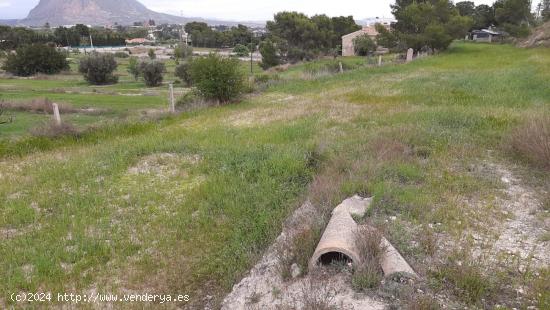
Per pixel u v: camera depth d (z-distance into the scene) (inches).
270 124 467.8
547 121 315.6
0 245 220.1
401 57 1378.0
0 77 2062.0
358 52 2240.4
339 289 151.5
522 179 258.4
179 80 1899.6
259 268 181.8
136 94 1263.5
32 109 796.0
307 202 233.1
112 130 505.4
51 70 2288.4
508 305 142.9
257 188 275.7
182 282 187.8
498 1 2140.7
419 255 171.9
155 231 230.8
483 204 224.1
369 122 430.3
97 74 1806.1
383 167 274.5
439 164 284.8
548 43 1221.7
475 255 173.8
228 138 408.2
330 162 299.4
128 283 187.3
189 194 276.5
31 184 311.6
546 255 172.6
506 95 516.1
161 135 448.5
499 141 331.6
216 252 210.2
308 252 174.9
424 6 1396.4
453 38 1364.4
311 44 2220.7
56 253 208.5
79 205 269.3
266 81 908.6
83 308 169.6
